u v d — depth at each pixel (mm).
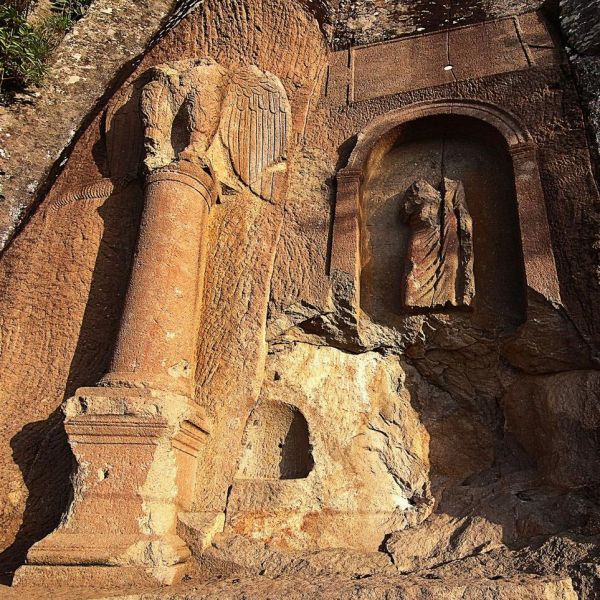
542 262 3512
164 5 7340
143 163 4125
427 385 3889
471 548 2963
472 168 4383
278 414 3744
